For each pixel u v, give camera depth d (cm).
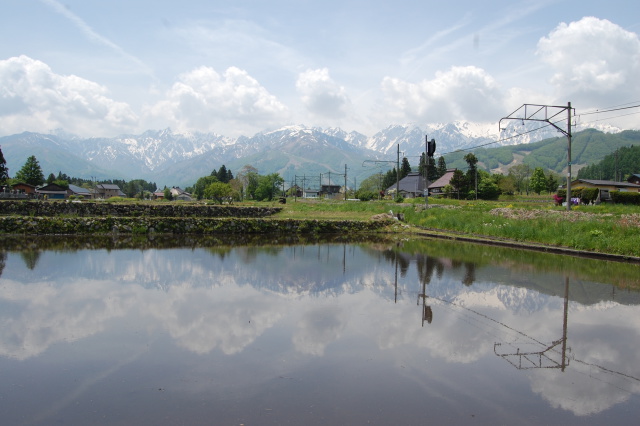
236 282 1335
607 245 1973
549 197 8456
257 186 10688
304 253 2055
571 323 930
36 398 578
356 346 781
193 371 667
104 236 2702
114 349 758
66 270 1493
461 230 3050
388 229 3372
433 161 6062
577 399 592
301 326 897
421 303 1093
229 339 814
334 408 555
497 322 932
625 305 1077
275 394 593
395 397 588
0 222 2631
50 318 936
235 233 3117
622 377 663
